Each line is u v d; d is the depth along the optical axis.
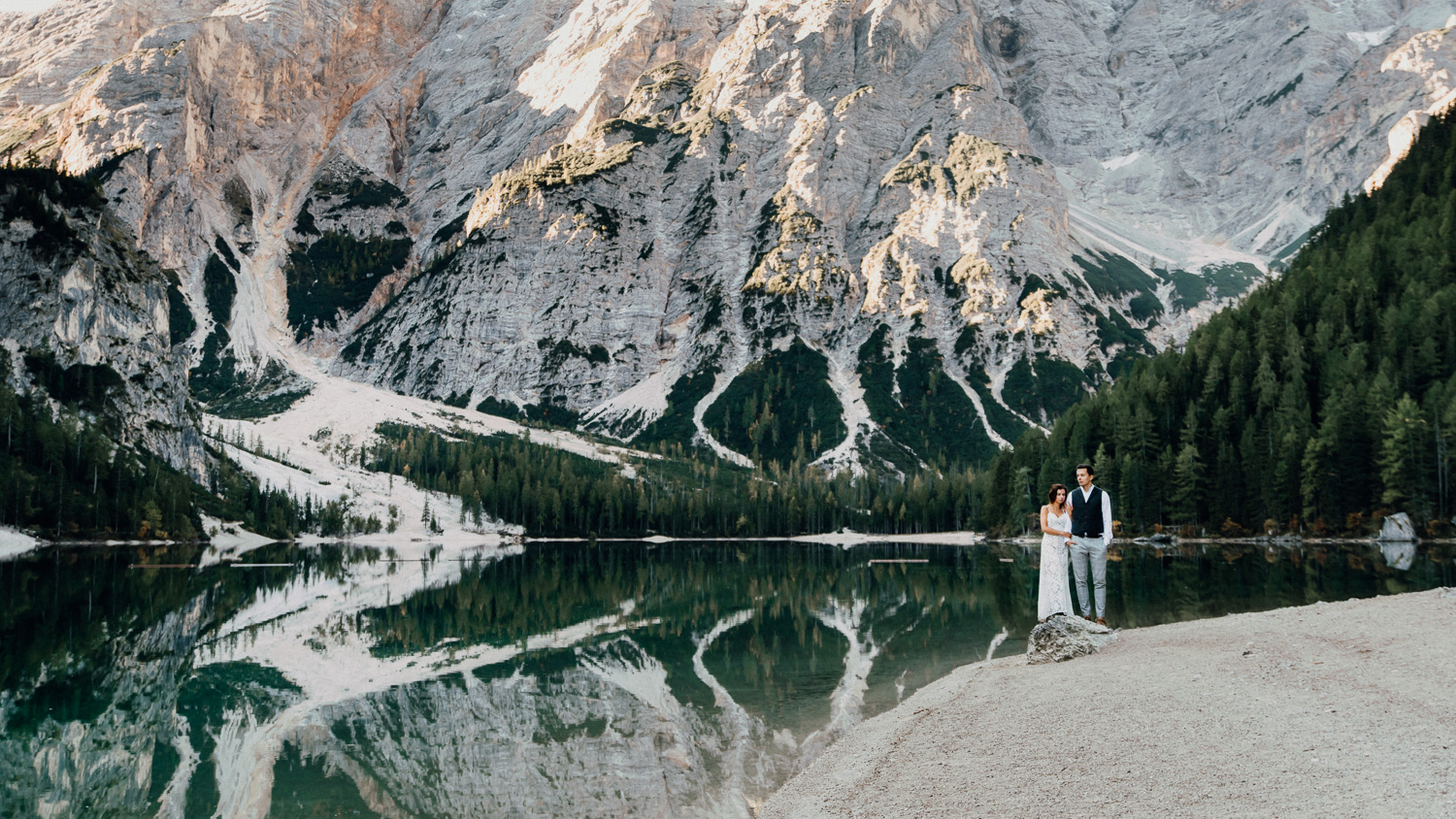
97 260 180.38
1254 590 59.78
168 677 43.03
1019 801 16.33
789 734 31.41
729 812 23.31
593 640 54.19
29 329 161.38
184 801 26.02
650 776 27.38
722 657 47.47
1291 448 123.19
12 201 168.12
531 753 30.55
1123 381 162.12
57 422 152.38
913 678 38.41
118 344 178.12
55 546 136.25
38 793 26.45
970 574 96.56
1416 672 22.19
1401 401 112.38
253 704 38.00
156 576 98.06
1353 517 117.19
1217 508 132.25
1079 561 34.53
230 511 186.25
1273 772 15.88
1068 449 158.25
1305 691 21.38
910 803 17.53
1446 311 122.81
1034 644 31.89
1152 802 15.19
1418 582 61.31
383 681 42.50
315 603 76.00
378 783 27.55
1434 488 110.50
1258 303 156.62
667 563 135.50
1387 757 16.02
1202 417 140.50
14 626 57.34
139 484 156.62
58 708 36.53
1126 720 20.66
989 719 23.17
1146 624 44.94
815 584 90.00
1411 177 173.38
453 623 62.84
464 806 25.23
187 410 194.38
